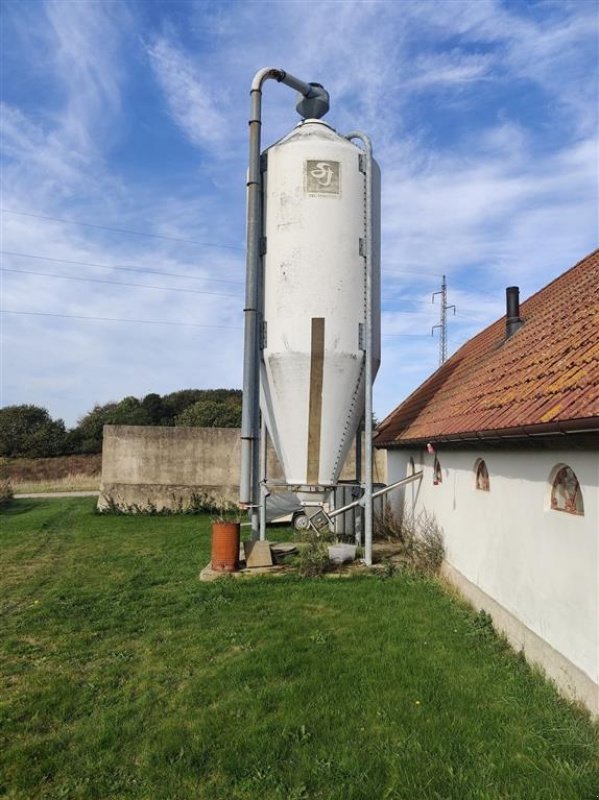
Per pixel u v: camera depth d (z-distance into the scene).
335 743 4.22
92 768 4.02
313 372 10.13
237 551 10.04
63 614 7.73
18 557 11.99
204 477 20.16
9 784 3.85
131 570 10.57
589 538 4.46
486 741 4.18
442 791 3.62
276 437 10.73
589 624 4.44
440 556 9.36
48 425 54.19
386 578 9.38
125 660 6.04
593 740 4.12
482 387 8.84
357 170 10.61
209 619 7.36
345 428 10.50
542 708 4.63
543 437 4.88
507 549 6.29
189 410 50.41
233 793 3.68
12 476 40.69
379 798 3.59
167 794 3.67
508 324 10.87
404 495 12.63
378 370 11.40
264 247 10.65
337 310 10.16
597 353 5.41
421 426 10.94
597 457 4.33
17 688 5.42
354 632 6.66
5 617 7.70
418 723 4.46
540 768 3.83
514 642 5.98
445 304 40.75
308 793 3.67
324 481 10.45
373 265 10.98
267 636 6.62
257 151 10.76
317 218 10.23
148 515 19.52
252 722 4.57
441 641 6.29
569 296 8.95
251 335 10.48
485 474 7.30
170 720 4.66
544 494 5.34
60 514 19.75
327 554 10.20
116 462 20.14
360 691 5.07
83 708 4.99
